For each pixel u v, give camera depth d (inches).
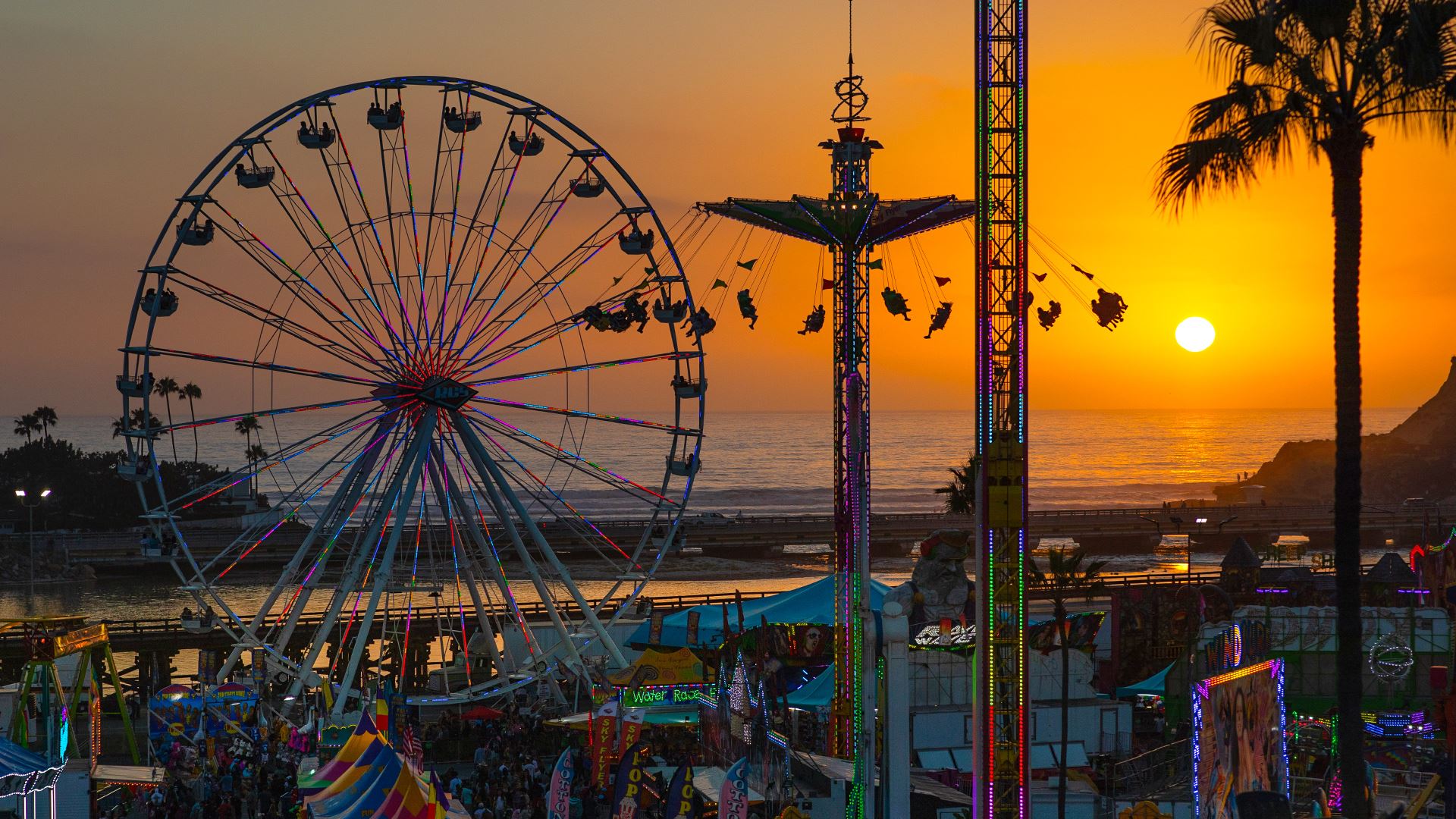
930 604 2507.4
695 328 2952.8
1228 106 1210.6
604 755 2041.1
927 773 2185.0
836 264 2416.3
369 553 2930.6
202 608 2790.4
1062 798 1942.7
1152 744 2425.0
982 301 1712.6
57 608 5516.7
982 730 1696.6
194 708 2568.9
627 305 2886.3
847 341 2397.9
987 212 1713.8
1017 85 1710.1
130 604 5649.6
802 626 2696.9
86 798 1974.7
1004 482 1699.1
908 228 2404.0
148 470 2709.2
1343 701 1171.9
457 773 2354.8
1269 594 3339.1
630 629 3412.9
